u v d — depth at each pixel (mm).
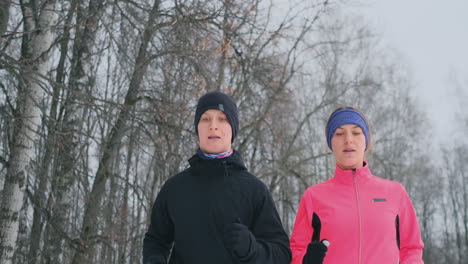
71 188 6992
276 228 2203
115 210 7281
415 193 30484
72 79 7520
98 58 7910
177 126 6973
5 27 6066
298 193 14180
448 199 37938
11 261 5676
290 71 12000
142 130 7016
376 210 2613
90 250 6973
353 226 2576
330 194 2748
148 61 6816
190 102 7266
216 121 2320
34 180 6125
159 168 7500
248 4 7617
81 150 6359
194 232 2154
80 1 6469
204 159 2277
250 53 9008
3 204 5688
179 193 2289
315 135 16562
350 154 2744
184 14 6898
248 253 1869
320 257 2258
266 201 2242
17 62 5117
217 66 8367
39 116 5824
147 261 2152
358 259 2496
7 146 6199
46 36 6105
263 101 10539
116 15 6906
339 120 2787
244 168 2332
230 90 8477
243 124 11266
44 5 6172
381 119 20953
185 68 7004
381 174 18406
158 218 2379
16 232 5750
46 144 5828
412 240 2662
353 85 15547
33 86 5766
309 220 2727
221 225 2148
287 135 12578
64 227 6855
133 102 7719
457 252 36781
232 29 7734
